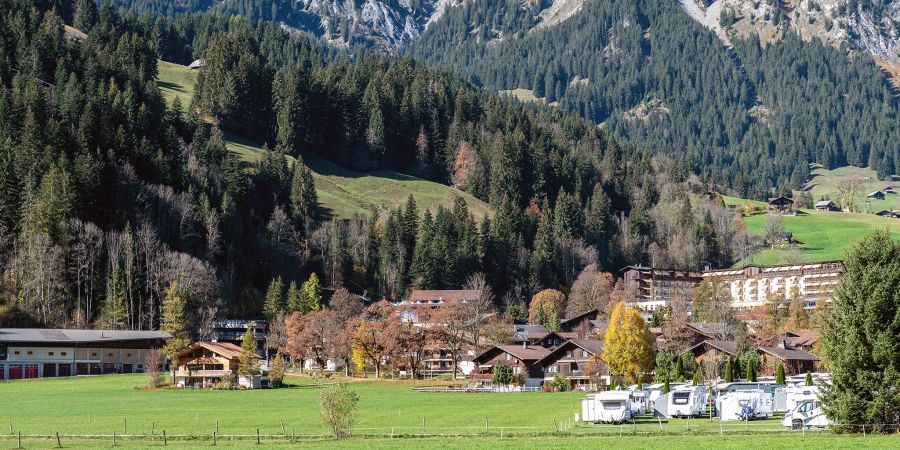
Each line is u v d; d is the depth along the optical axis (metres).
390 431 102.25
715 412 117.12
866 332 84.00
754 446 80.94
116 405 137.38
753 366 148.38
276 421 113.25
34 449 89.31
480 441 91.19
